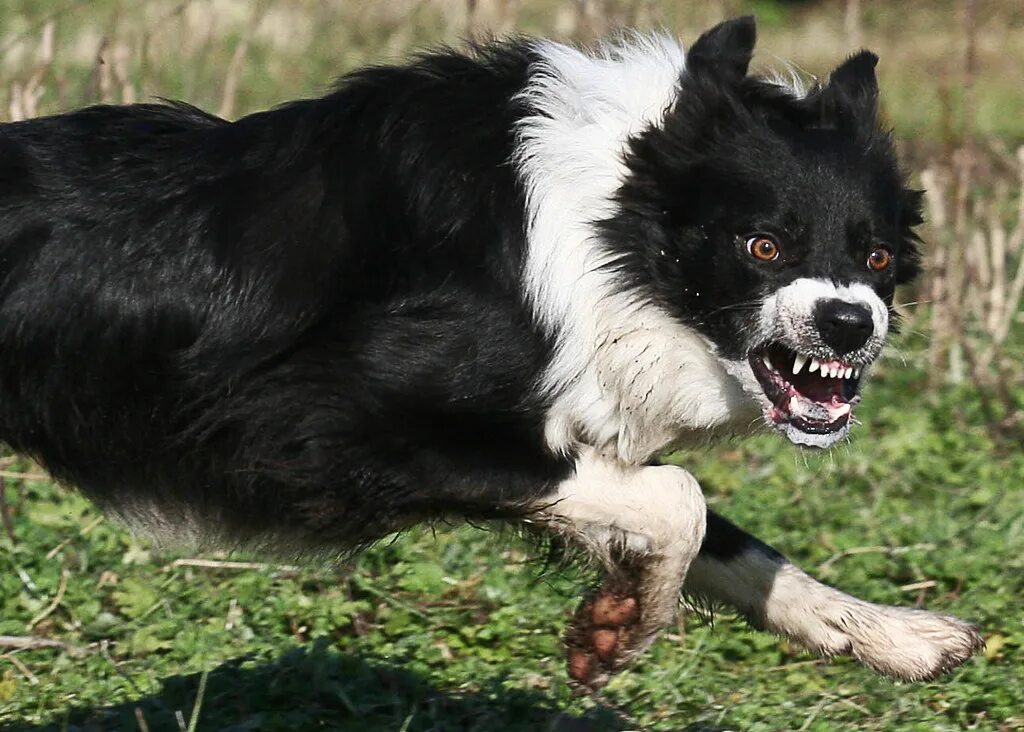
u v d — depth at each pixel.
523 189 9.36
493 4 21.34
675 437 10.02
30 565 12.54
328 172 9.52
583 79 9.62
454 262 9.27
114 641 11.70
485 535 13.33
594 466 9.68
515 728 10.23
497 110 9.56
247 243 9.47
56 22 22.16
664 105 9.55
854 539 13.70
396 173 9.41
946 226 18.56
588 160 9.43
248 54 23.20
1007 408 17.19
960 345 17.94
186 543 10.24
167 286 9.47
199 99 19.75
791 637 10.58
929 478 15.49
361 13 24.19
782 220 9.21
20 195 9.56
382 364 9.20
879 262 9.52
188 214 9.53
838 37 33.47
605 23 18.02
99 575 12.59
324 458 9.34
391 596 12.28
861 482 15.21
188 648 11.35
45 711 10.43
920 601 12.78
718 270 9.32
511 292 9.27
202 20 25.62
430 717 10.33
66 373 9.62
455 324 9.22
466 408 9.23
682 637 11.95
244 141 9.73
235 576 12.62
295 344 9.40
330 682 10.54
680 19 21.94
